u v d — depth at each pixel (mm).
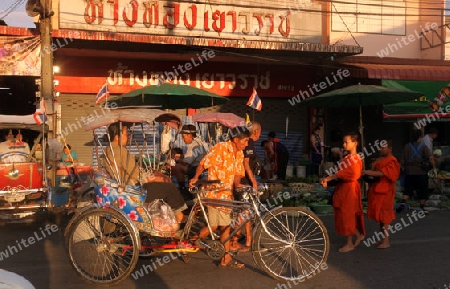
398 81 14188
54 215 9125
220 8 13750
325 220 9383
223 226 5887
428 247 7285
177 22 13422
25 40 11367
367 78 14242
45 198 8508
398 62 15625
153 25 13266
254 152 7188
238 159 6137
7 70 11289
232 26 13875
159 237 6043
